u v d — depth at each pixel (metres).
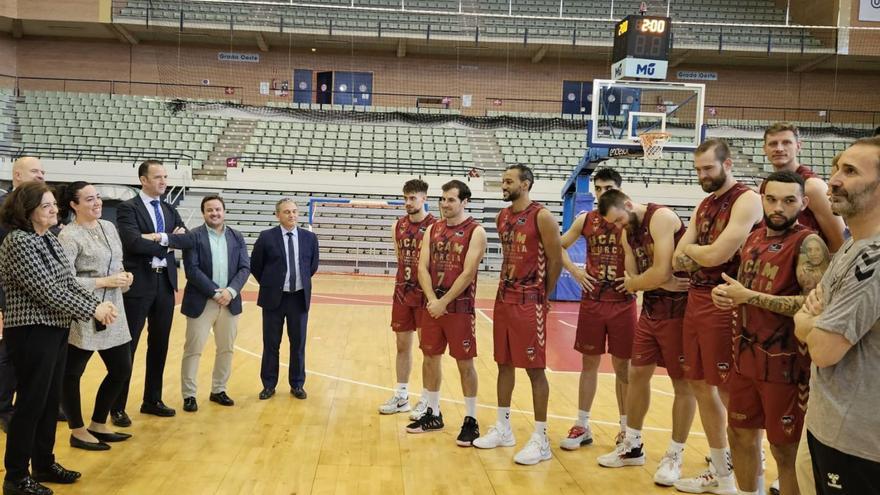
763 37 19.36
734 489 3.33
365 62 20.62
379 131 18.56
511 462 3.79
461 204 4.17
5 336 3.09
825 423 1.87
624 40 9.53
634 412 3.74
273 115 18.41
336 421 4.52
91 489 3.23
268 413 4.67
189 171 16.20
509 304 3.88
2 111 17.42
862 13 18.53
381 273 15.27
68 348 3.66
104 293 3.70
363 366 6.35
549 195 16.92
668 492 3.38
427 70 20.73
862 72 20.66
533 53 20.33
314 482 3.39
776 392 2.64
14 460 3.04
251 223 15.84
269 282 5.07
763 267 2.69
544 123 19.00
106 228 3.81
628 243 3.73
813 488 2.04
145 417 4.48
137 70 20.00
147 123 17.73
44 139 16.83
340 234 15.71
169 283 4.46
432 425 4.36
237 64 20.31
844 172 1.86
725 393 3.38
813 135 18.77
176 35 19.47
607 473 3.65
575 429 4.12
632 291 3.67
